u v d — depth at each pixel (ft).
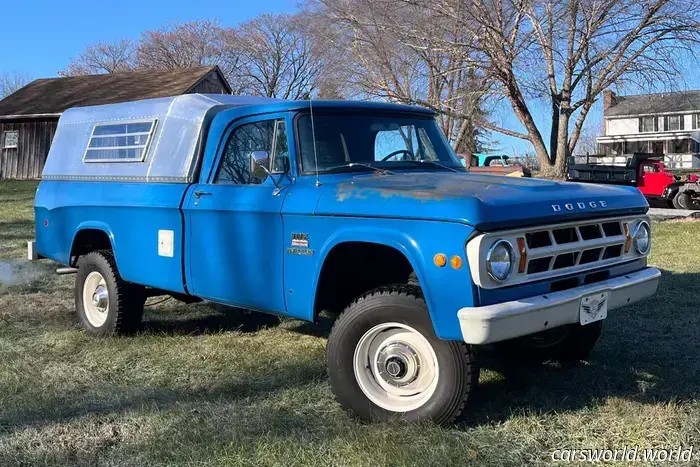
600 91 61.77
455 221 11.09
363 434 11.72
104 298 19.30
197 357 17.02
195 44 189.37
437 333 11.37
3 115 94.38
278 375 15.43
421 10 59.21
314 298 13.29
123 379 15.56
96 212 19.02
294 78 182.19
